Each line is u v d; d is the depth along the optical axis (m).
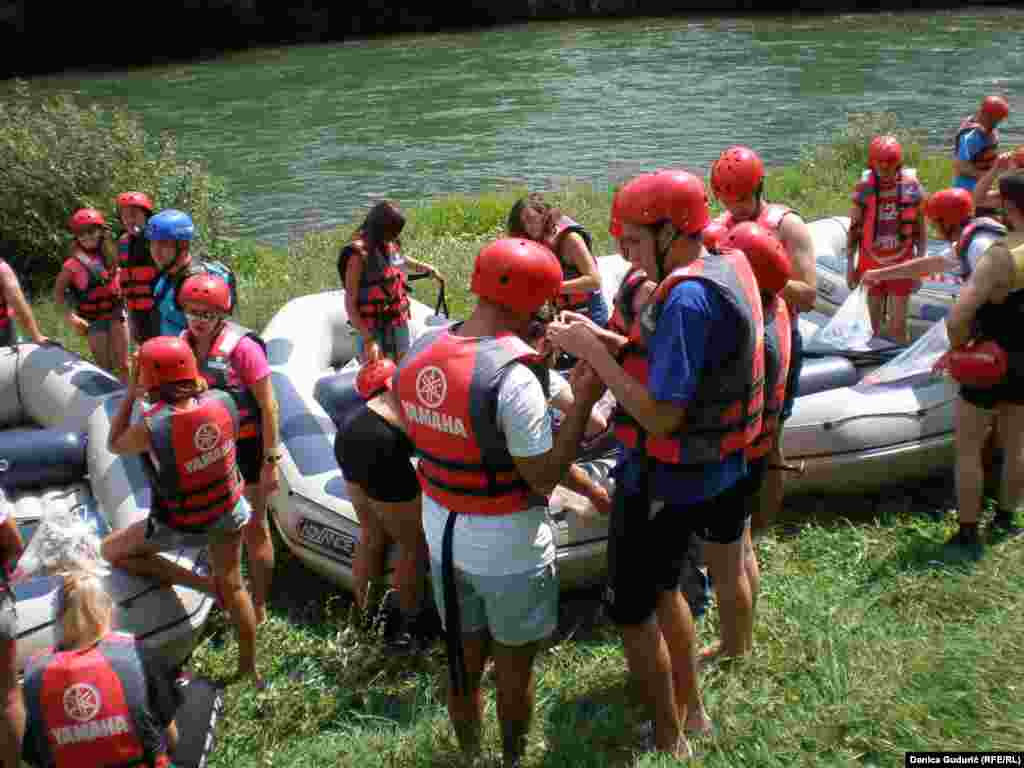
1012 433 4.12
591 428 4.20
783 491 4.88
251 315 8.38
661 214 2.73
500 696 3.05
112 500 4.71
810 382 5.26
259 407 3.93
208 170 17.91
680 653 3.09
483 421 2.69
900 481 4.97
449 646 2.95
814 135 18.72
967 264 4.58
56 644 2.70
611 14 41.84
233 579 3.64
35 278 10.02
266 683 3.70
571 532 4.08
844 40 31.34
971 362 3.96
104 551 3.71
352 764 3.21
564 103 23.33
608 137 19.55
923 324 7.18
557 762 3.11
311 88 27.14
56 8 34.88
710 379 2.73
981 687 3.13
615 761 3.12
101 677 2.62
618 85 25.42
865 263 6.95
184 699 3.26
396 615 4.00
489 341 2.74
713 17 39.62
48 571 2.75
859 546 4.33
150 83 29.28
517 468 2.77
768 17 38.56
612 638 3.97
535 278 2.71
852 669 3.30
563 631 4.10
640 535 2.89
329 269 9.78
